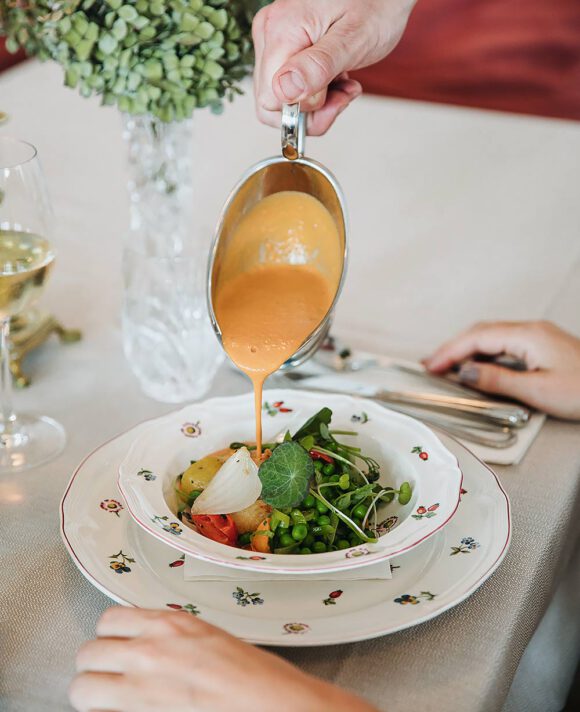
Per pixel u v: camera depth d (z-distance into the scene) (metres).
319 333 0.93
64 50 1.15
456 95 2.58
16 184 0.95
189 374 1.13
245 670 0.65
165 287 1.10
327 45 1.04
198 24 1.12
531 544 0.89
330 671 0.72
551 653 1.15
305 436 0.97
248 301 1.02
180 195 1.35
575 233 1.58
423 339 1.31
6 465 0.99
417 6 2.82
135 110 1.18
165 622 0.69
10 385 1.06
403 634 0.76
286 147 0.94
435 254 1.53
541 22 2.77
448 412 1.10
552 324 1.20
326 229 1.00
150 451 0.93
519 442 1.05
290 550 0.83
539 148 1.87
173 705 0.64
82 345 1.26
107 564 0.80
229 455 0.95
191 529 0.81
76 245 1.51
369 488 0.90
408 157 1.83
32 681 0.70
